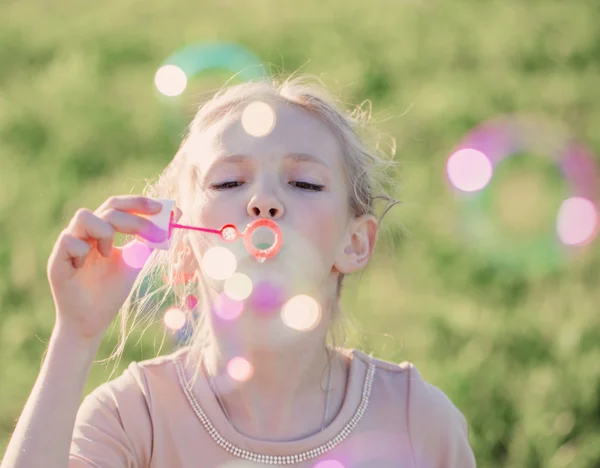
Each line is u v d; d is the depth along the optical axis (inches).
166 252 80.0
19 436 62.1
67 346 64.3
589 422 109.9
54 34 291.6
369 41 270.7
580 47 257.9
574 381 114.3
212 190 70.6
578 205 171.2
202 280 71.4
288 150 70.8
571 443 107.3
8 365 123.3
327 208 71.2
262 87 78.2
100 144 201.6
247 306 67.9
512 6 292.7
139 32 289.9
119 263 66.1
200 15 313.0
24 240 158.7
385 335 119.3
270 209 68.2
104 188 177.8
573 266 149.6
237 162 70.6
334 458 71.5
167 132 207.5
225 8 323.3
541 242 157.6
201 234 70.2
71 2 344.2
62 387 63.5
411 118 209.5
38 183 184.1
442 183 179.9
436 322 130.0
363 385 74.5
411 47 261.1
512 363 121.5
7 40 282.7
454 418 77.5
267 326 68.1
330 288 75.5
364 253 78.2
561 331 126.0
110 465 67.3
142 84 238.7
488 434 107.9
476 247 155.5
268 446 69.6
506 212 169.5
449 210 169.3
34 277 147.1
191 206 72.6
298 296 68.5
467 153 186.7
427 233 160.6
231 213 69.1
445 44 263.1
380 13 301.3
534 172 187.6
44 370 63.9
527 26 273.4
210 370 71.7
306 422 71.7
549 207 171.3
